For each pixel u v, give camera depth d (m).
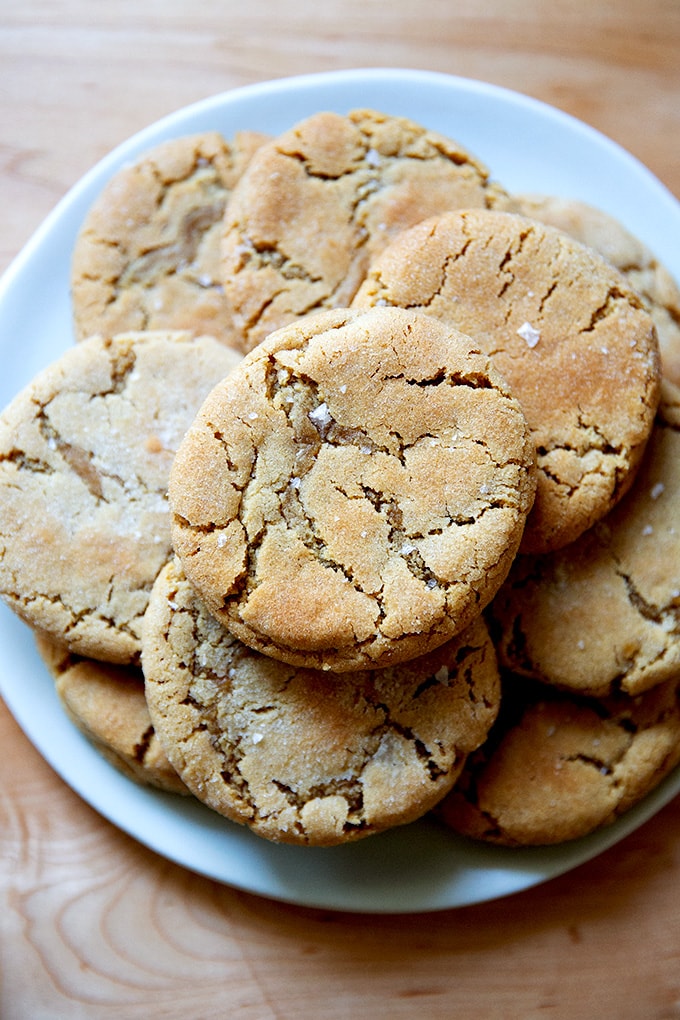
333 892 0.41
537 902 0.43
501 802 0.40
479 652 0.39
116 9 0.46
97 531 0.39
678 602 0.40
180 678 0.38
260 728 0.38
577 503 0.38
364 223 0.41
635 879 0.43
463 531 0.37
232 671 0.38
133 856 0.43
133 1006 0.43
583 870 0.43
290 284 0.40
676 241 0.45
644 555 0.40
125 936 0.43
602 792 0.40
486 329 0.39
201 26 0.47
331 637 0.36
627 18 0.47
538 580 0.40
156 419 0.40
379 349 0.37
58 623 0.39
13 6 0.46
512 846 0.41
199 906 0.43
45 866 0.43
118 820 0.41
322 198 0.41
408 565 0.37
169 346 0.41
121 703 0.40
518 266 0.39
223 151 0.44
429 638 0.37
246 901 0.43
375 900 0.41
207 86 0.47
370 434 0.37
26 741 0.44
